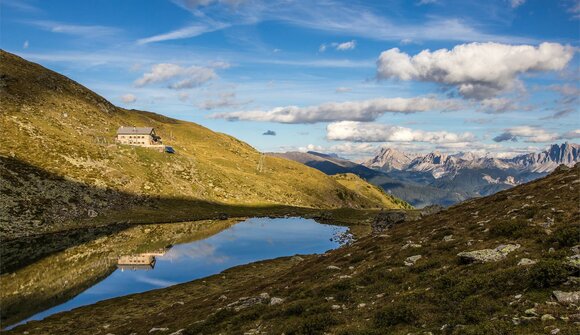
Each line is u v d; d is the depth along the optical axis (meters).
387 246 44.31
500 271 22.67
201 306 44.75
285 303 31.28
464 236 36.06
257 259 94.25
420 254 34.66
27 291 64.06
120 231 119.69
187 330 30.84
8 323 50.28
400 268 31.59
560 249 24.17
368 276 31.33
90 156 167.75
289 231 140.12
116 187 154.50
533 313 16.89
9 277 71.19
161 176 186.12
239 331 27.09
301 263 61.91
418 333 18.73
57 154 155.50
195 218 151.88
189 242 111.88
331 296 29.55
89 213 128.38
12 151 142.12
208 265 86.62
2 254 86.12
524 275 21.11
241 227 144.50
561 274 19.05
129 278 74.25
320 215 184.25
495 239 31.78
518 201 43.91
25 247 93.12
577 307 16.45
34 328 47.09
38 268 77.62
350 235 133.50
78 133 197.25
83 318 50.53
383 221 97.75
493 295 20.55
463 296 21.53
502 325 16.41
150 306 55.00
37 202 119.31
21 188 121.44
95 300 60.94
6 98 196.12
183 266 85.00
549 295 18.31
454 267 27.84
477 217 44.25
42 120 188.75
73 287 67.31
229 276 72.25
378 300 25.72
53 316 51.88
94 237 108.75
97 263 83.75
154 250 99.25
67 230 113.12
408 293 24.92
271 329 25.55
